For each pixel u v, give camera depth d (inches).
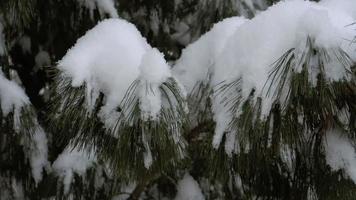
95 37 52.2
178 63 59.7
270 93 49.3
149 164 49.7
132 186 75.7
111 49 51.1
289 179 57.9
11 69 78.9
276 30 50.5
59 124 52.1
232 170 55.2
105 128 50.6
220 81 52.9
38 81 80.4
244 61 51.3
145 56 48.7
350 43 49.8
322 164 54.6
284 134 49.7
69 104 50.3
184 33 86.4
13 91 66.1
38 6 73.5
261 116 49.4
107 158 51.0
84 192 69.3
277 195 58.5
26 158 68.9
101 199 70.7
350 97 50.7
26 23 69.0
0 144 66.4
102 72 50.3
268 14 51.8
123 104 49.3
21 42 78.9
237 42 52.6
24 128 66.8
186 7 84.1
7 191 70.3
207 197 82.2
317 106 49.1
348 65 49.2
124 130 48.8
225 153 52.7
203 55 58.0
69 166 69.1
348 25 50.4
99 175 70.3
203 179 83.0
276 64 49.2
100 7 73.2
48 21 75.0
